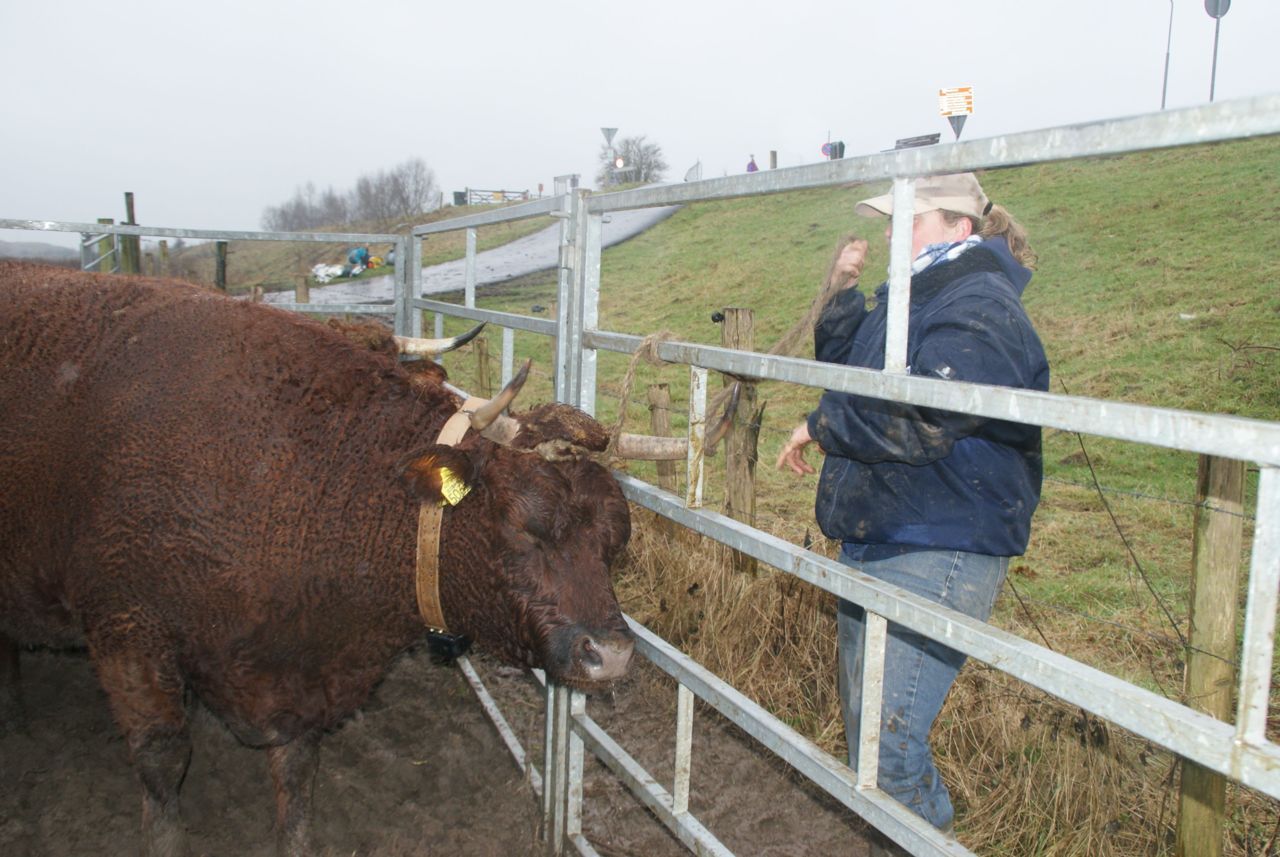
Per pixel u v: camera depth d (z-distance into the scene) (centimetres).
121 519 296
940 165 170
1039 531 670
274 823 353
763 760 401
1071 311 1185
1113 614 516
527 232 2834
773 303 1436
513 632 290
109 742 400
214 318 327
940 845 175
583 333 318
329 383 311
